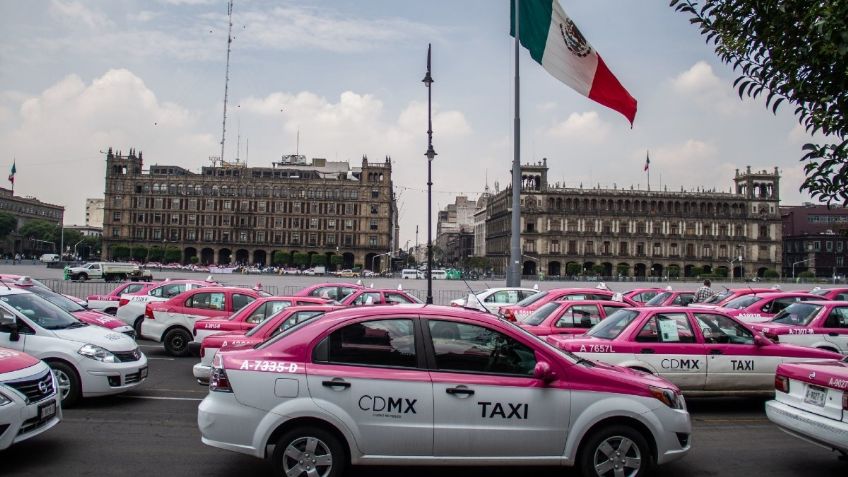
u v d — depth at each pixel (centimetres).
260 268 12362
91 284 4334
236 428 659
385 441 658
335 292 2328
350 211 13525
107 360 1074
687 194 12912
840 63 705
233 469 773
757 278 12162
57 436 909
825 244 13250
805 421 776
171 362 1619
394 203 16925
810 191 770
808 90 763
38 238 16662
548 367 677
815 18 730
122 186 13462
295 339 689
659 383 731
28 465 777
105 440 891
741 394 1103
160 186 13525
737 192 13412
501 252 13788
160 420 1011
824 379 771
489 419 668
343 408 659
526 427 672
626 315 1153
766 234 12988
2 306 1070
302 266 12962
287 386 663
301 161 14575
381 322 698
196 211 13500
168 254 12888
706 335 1116
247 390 664
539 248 12775
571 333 1392
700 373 1087
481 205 17775
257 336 1121
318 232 13512
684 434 715
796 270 13588
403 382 666
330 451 660
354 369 672
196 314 1722
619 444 693
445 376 674
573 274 12519
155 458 812
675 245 12900
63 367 1050
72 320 1153
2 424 716
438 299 4019
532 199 12850
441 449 662
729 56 831
